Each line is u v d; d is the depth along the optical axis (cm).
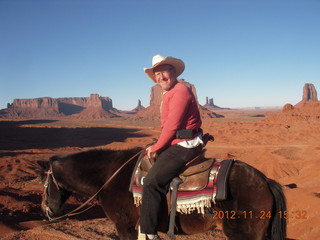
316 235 838
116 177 389
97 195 403
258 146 5300
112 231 712
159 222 352
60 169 407
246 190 331
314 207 999
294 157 3219
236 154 4169
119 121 17962
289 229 918
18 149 5047
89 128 9869
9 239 660
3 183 2150
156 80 410
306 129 6844
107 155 411
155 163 352
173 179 351
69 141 6775
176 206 341
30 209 1327
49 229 710
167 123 343
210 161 357
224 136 6738
